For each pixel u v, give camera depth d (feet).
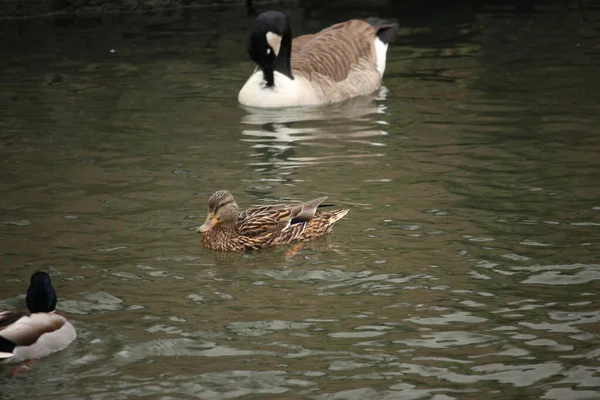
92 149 54.54
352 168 50.21
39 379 28.04
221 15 94.07
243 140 56.44
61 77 71.31
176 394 27.27
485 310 33.06
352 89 69.10
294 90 65.82
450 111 62.34
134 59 76.84
